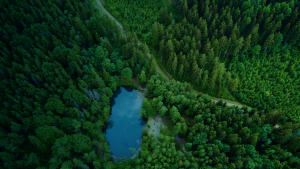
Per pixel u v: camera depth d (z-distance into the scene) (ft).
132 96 390.01
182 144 301.84
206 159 247.91
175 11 506.07
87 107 319.06
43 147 248.93
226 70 404.98
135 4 493.36
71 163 237.86
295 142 254.68
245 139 265.95
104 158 274.57
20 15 391.24
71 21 417.28
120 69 385.91
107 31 440.04
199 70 362.12
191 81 398.21
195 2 479.82
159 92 329.52
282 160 251.60
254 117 286.87
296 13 405.80
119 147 319.27
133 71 399.03
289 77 377.50
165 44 414.62
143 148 277.85
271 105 344.69
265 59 405.80
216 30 402.93
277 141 276.41
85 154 243.81
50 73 326.24
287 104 342.85
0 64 312.91
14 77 318.24
